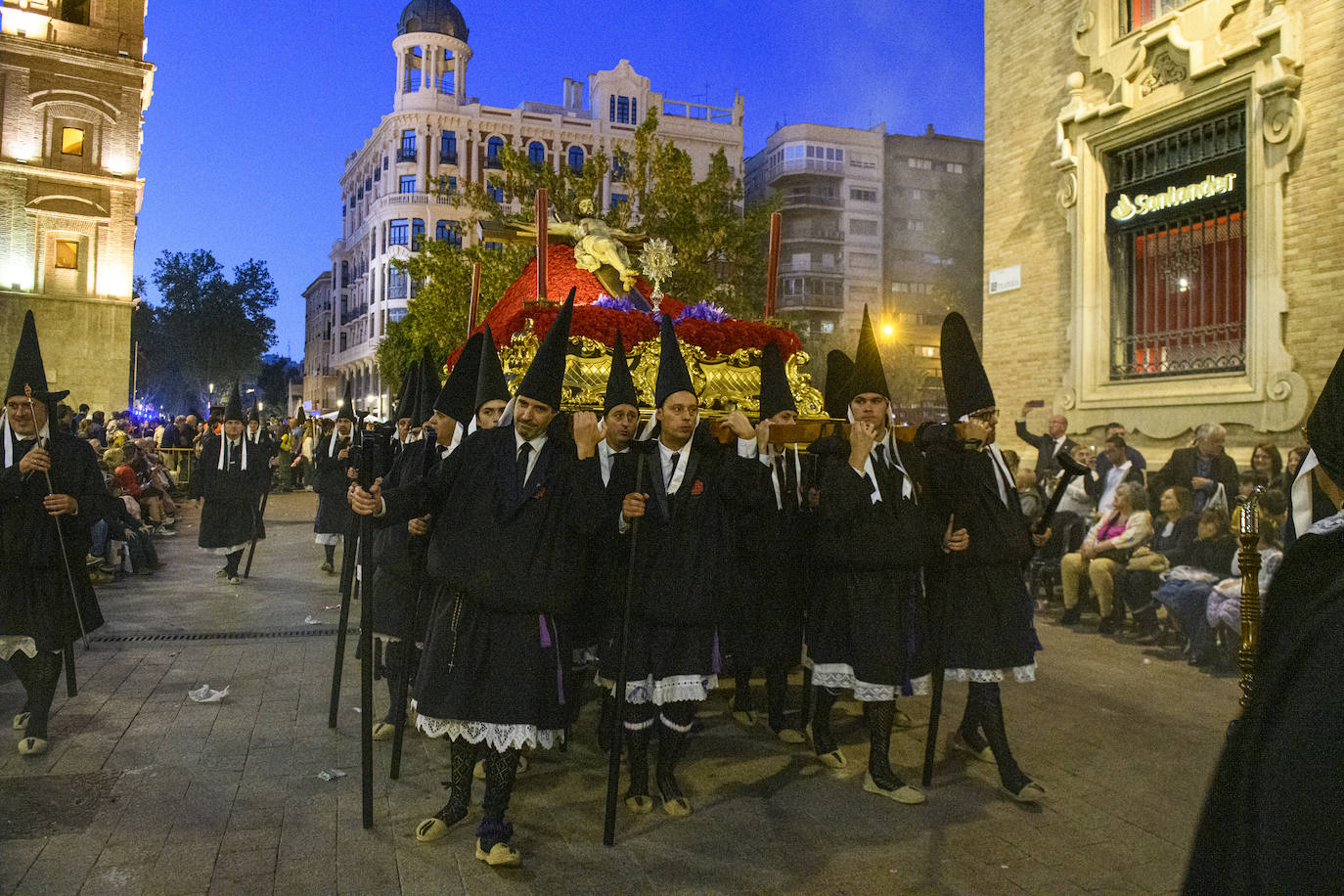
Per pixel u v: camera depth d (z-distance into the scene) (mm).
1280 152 8875
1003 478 4223
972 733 4570
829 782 4211
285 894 3047
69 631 4484
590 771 4379
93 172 28500
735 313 16750
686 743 4680
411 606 4051
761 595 4859
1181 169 10008
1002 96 12398
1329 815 1087
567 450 3639
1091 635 7379
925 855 3420
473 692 3287
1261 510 6652
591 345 5414
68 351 28172
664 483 3914
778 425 4199
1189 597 6375
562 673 3512
